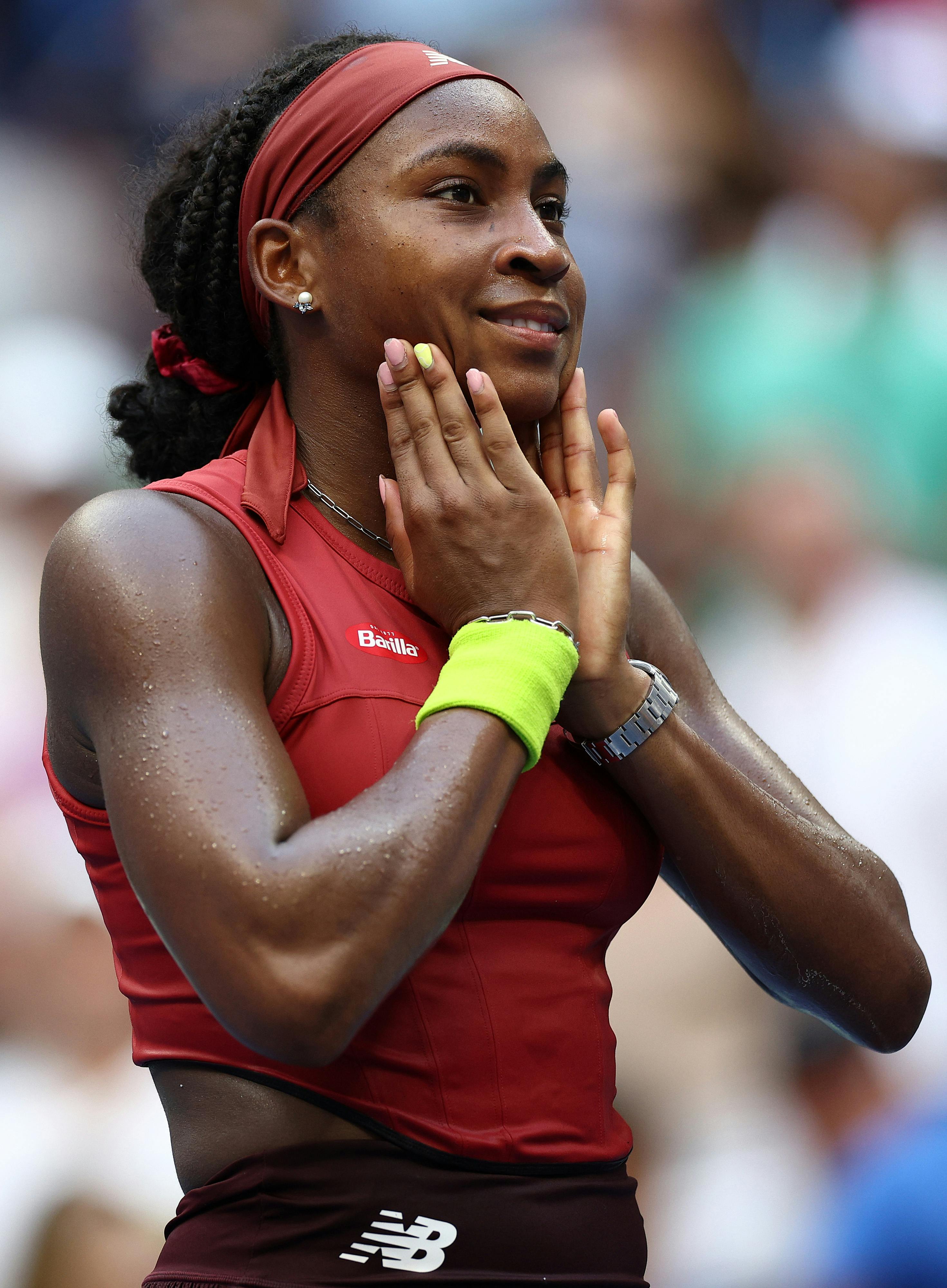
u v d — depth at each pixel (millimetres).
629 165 22297
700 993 14961
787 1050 14945
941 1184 13391
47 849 15258
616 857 7098
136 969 6898
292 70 7641
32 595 17375
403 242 6980
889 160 23547
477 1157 6480
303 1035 5676
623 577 7258
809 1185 14336
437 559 6820
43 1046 14461
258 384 8031
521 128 7172
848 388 21359
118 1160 13289
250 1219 6414
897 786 17078
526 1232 6477
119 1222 12992
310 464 7410
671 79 22828
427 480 6883
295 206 7254
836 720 17781
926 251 23141
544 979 6797
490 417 6867
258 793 5906
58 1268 12922
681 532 20219
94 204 21656
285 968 5656
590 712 7047
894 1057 15156
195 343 7969
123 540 6406
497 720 6312
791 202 23328
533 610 6727
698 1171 14445
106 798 6125
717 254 22641
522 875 6809
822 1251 13852
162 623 6191
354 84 7168
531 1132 6586
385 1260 6324
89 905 14945
